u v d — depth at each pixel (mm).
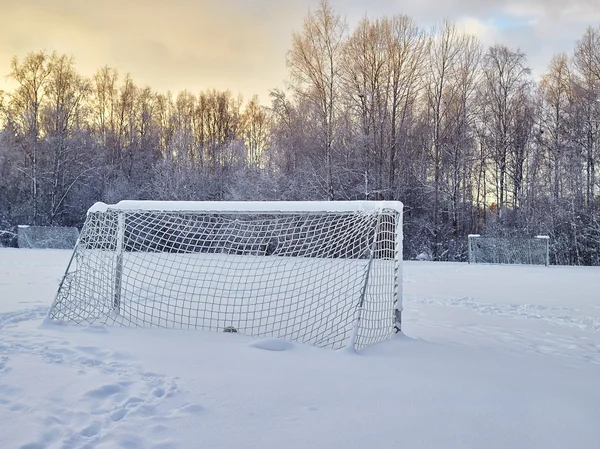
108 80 33250
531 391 2895
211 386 2834
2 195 26016
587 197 22344
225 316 5602
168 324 5227
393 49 22500
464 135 24266
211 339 4309
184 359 3488
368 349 4156
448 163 24562
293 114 23281
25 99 26766
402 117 23172
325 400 2629
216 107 35000
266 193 22656
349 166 22516
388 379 3107
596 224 21203
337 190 22156
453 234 23312
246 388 2812
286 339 4621
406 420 2334
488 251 18625
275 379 3023
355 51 22219
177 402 2537
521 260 18391
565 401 2697
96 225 5641
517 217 23766
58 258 15250
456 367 3506
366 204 5090
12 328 4582
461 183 25250
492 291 9180
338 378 3100
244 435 2109
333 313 5863
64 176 26328
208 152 30656
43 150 26266
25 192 26219
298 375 3139
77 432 2104
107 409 2408
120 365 3270
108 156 30453
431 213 24188
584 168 22859
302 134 22719
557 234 22656
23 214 25562
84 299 5340
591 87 22844
